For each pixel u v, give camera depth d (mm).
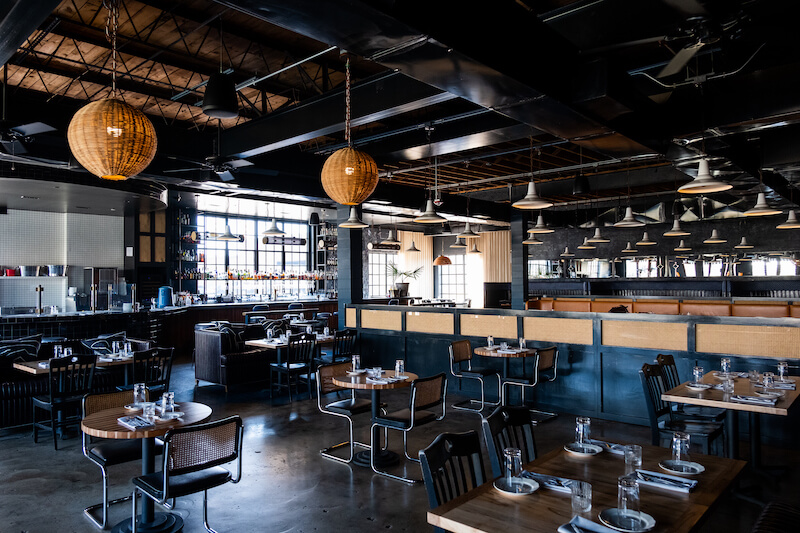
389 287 18906
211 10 4969
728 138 5938
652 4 3576
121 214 11734
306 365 7422
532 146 7535
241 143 6441
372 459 4480
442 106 6789
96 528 3447
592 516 1836
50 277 11211
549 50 3812
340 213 9844
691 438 3994
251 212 15469
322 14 2666
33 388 5895
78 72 6297
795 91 4625
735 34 3740
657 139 5281
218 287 15305
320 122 5504
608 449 2635
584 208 14883
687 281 13352
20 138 5234
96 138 2844
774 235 12938
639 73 5328
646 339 6035
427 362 8102
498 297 17844
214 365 7723
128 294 11758
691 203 12359
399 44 3025
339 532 3369
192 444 2939
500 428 2674
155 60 5934
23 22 3109
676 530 1728
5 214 10625
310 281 17375
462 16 3115
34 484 4211
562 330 6691
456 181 11164
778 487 4059
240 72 6328
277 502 3838
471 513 1870
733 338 5512
